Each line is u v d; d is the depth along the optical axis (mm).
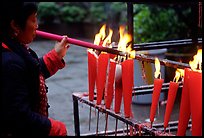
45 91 1922
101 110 2104
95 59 2180
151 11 6477
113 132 2707
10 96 1622
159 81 1776
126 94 1888
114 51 1996
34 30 1792
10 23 1721
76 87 6266
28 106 1688
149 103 5023
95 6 11539
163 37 6043
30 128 1687
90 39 11484
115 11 10086
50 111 5016
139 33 6078
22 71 1681
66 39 2152
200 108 1538
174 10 6285
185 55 4879
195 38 3287
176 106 4672
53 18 12312
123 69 1873
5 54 1672
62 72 7367
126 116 1923
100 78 2080
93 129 4281
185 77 1618
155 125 2318
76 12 12156
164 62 1844
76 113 2531
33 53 2014
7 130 1664
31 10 1736
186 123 1649
